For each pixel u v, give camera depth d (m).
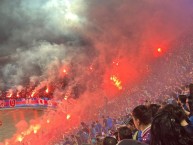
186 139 3.21
